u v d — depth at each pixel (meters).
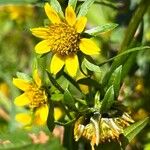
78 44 0.21
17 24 0.38
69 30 0.21
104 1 0.28
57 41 0.21
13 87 0.31
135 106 0.28
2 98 0.33
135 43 0.23
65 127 0.23
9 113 0.33
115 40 0.30
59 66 0.21
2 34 0.39
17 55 0.37
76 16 0.21
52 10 0.22
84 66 0.22
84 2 0.21
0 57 0.36
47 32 0.22
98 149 0.22
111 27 0.21
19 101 0.22
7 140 0.22
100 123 0.21
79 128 0.21
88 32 0.21
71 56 0.21
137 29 0.24
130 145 0.29
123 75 0.23
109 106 0.21
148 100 0.28
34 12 0.37
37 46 0.22
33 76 0.22
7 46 0.38
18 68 0.35
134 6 0.28
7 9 0.38
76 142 0.24
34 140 0.26
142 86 0.28
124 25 0.30
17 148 0.17
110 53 0.30
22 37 0.38
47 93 0.22
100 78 0.24
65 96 0.21
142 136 0.29
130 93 0.27
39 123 0.23
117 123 0.21
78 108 0.22
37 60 0.22
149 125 0.28
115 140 0.22
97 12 0.32
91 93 0.22
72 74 0.21
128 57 0.23
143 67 0.30
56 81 0.21
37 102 0.22
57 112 0.26
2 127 0.33
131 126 0.22
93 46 0.21
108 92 0.21
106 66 0.28
